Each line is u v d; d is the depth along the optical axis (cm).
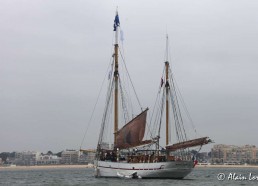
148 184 9125
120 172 10619
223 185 9988
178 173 10444
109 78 11900
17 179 14475
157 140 10950
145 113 11056
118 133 11188
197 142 10625
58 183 10912
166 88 11475
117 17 11900
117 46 11894
